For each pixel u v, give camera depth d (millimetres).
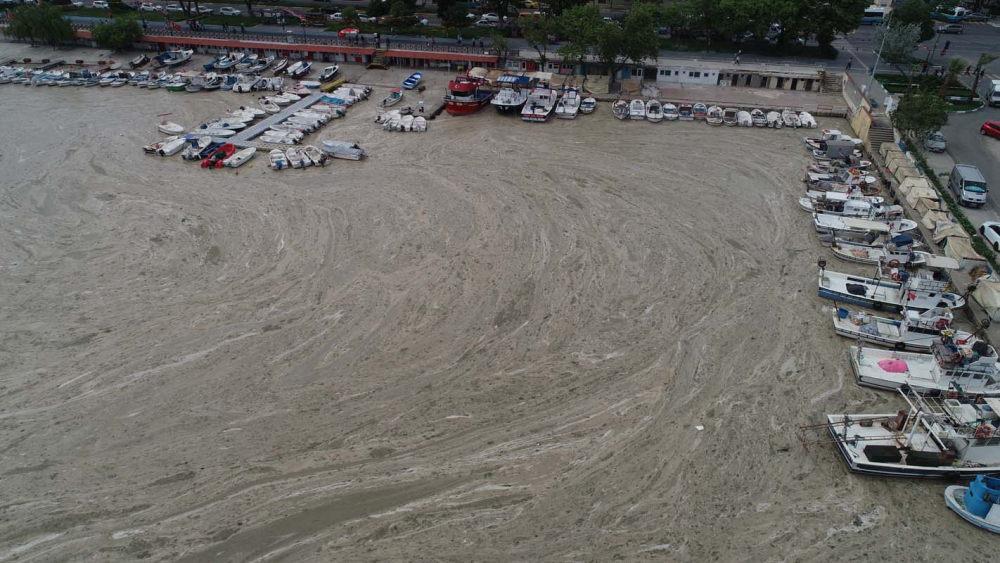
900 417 29859
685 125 65750
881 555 25422
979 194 49500
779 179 54875
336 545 25938
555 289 41281
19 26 88250
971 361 31594
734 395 33094
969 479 28344
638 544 25859
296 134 62281
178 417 32281
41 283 42500
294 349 36656
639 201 51594
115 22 88375
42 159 59438
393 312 39500
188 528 26734
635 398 32969
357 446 30516
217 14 102562
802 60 79812
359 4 109188
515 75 71938
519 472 29062
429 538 26141
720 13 81062
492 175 55812
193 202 52062
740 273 42750
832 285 40875
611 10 101062
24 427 31844
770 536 26188
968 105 67938
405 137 63656
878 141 59594
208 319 39125
